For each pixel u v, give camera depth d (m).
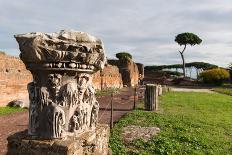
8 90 18.11
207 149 9.19
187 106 20.02
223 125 13.29
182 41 80.25
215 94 35.44
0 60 17.39
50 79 5.17
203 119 14.55
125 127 11.64
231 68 60.97
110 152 6.59
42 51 5.01
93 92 5.75
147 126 11.91
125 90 38.34
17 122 13.05
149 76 68.50
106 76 36.81
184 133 10.91
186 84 59.34
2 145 8.99
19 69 19.38
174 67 89.38
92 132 5.65
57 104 5.20
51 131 5.09
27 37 5.00
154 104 17.08
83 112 5.47
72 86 5.24
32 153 5.00
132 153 8.33
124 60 49.69
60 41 5.05
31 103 5.37
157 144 9.23
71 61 5.16
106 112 17.08
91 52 5.34
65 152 4.79
